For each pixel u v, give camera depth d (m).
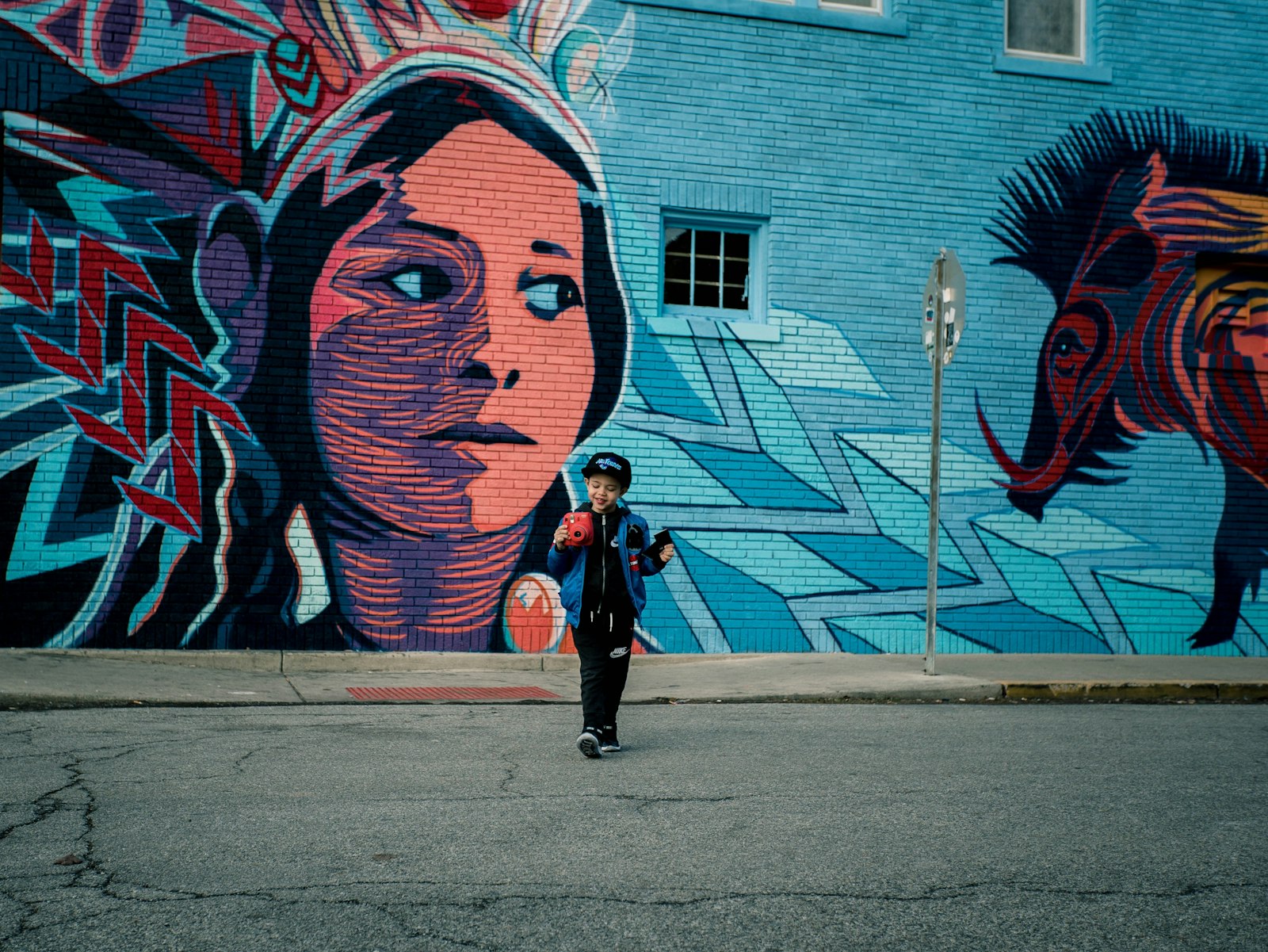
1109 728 8.12
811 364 11.83
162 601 10.29
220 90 10.55
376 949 3.56
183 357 10.41
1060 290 12.50
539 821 5.07
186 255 10.45
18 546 10.02
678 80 11.60
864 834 5.02
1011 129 12.45
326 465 10.70
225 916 3.82
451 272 11.02
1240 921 4.02
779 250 11.81
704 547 11.48
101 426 10.23
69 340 10.18
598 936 3.71
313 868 4.34
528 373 11.16
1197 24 12.97
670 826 5.05
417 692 9.32
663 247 11.73
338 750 6.60
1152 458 12.66
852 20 12.01
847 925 3.88
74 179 10.23
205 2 10.52
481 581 11.01
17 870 4.26
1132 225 12.73
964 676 10.28
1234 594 12.79
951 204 12.26
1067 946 3.75
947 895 4.22
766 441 11.68
